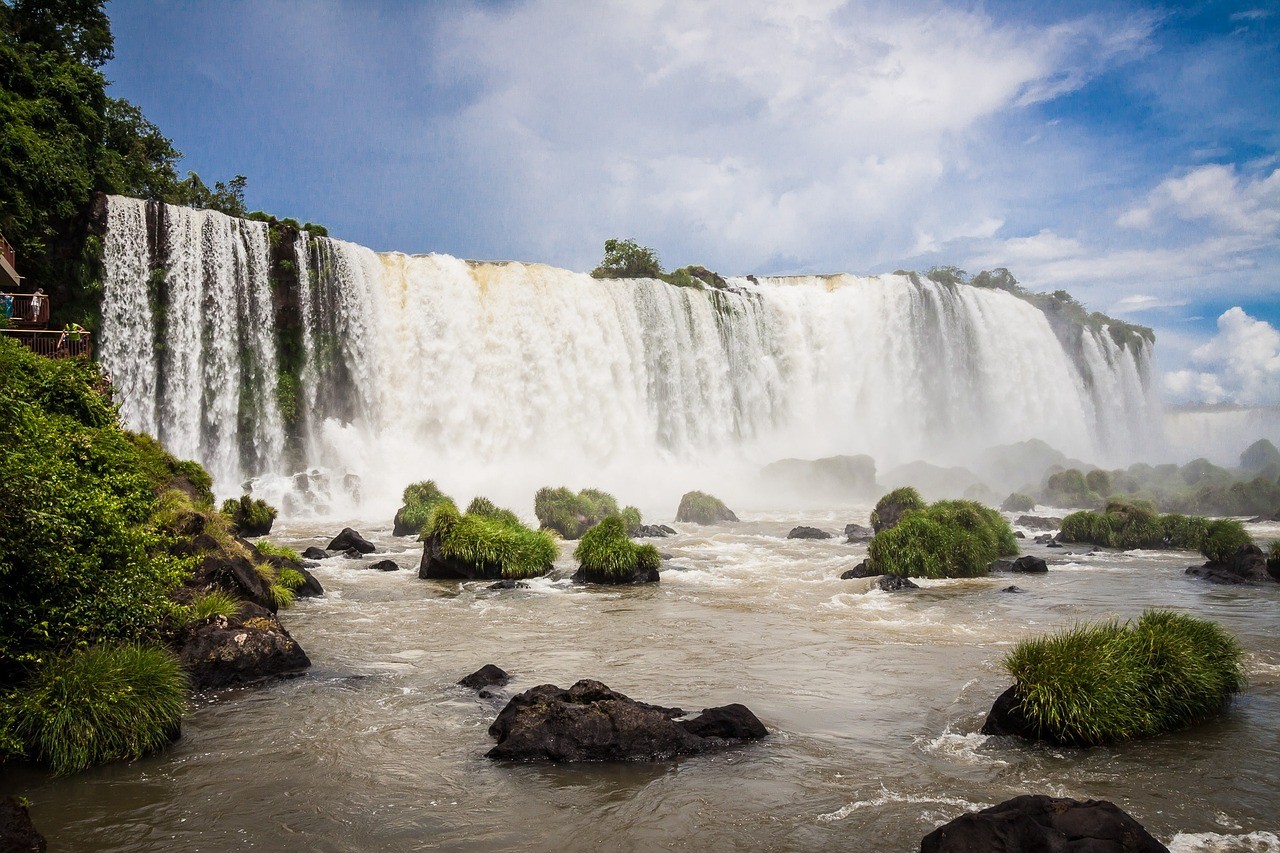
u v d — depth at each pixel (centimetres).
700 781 900
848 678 1318
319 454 5212
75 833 782
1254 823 795
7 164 4094
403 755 981
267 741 1027
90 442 1557
